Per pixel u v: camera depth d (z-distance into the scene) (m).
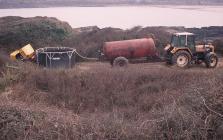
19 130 7.07
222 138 7.13
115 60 21.64
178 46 21.75
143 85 16.27
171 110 7.81
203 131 7.20
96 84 16.38
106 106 14.57
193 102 8.05
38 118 7.49
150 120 7.71
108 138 7.22
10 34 28.81
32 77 16.89
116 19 52.38
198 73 17.19
